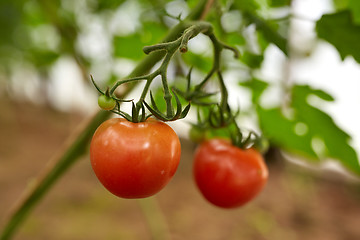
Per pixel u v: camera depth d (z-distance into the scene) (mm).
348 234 1412
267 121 591
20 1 915
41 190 448
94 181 1708
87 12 729
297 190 1763
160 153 336
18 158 1936
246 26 466
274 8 500
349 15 427
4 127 2486
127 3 688
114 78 720
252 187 436
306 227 1445
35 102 3504
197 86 395
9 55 1699
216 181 434
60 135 2555
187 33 327
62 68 2605
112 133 339
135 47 636
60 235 1227
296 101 547
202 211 1511
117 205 1483
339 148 563
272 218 1490
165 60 326
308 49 1087
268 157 2051
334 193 1813
